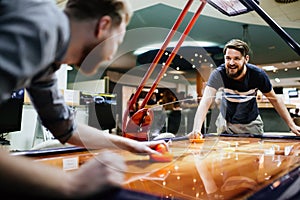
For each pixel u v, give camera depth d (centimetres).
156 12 375
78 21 53
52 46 41
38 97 77
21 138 217
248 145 125
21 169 31
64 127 84
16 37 34
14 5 38
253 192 43
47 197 31
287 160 82
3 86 33
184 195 48
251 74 201
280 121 339
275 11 397
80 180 35
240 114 208
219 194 48
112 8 57
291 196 38
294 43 133
